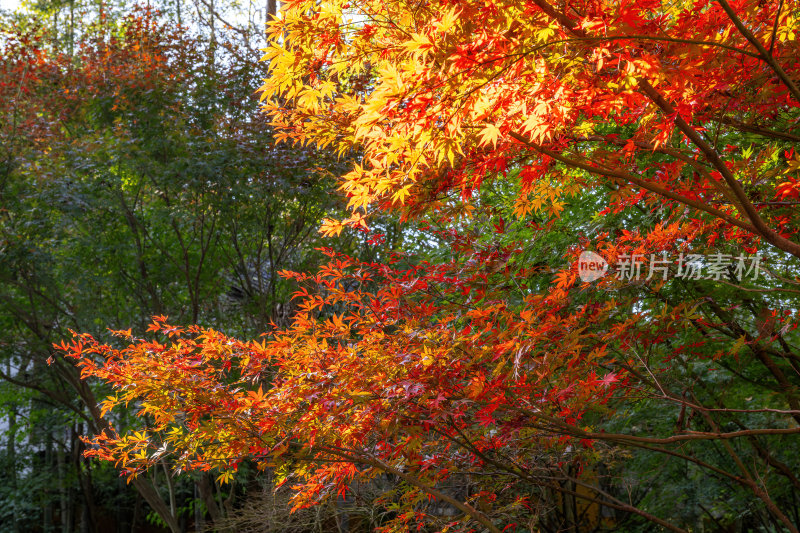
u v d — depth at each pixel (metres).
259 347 3.13
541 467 4.18
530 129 2.22
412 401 2.79
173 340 8.50
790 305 4.29
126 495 11.45
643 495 7.62
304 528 6.31
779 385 4.61
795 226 3.75
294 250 9.02
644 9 2.12
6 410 10.16
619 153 2.88
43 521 11.70
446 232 4.04
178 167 8.34
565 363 3.06
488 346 2.82
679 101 2.33
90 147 8.52
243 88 9.26
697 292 4.11
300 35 2.56
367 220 7.81
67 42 13.19
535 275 4.12
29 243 8.01
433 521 3.80
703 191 3.27
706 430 5.88
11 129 8.79
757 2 2.38
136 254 8.66
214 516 8.64
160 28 10.14
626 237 3.48
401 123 2.17
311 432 2.88
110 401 3.04
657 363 4.36
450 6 2.32
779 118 3.53
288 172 8.34
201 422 2.92
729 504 6.73
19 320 8.62
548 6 2.12
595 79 2.22
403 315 3.30
